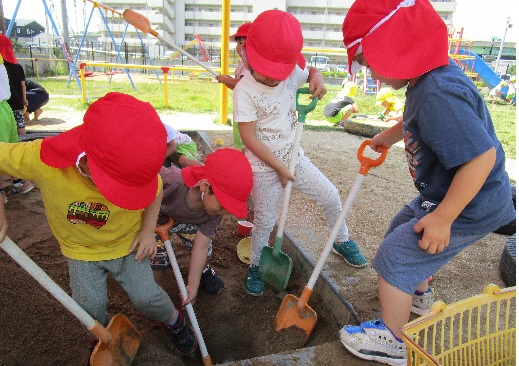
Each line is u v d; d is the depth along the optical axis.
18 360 1.97
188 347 2.13
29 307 2.31
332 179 4.50
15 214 3.38
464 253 2.87
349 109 8.07
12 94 4.61
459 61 18.83
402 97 14.79
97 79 18.98
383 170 4.99
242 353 2.25
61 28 21.95
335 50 12.28
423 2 1.55
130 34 48.03
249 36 2.09
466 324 2.08
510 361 1.76
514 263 2.40
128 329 1.94
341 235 2.61
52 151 1.54
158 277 2.56
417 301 2.19
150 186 1.56
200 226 2.22
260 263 2.55
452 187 1.54
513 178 4.77
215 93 13.83
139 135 1.42
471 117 1.48
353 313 2.14
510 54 45.66
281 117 2.32
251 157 2.38
